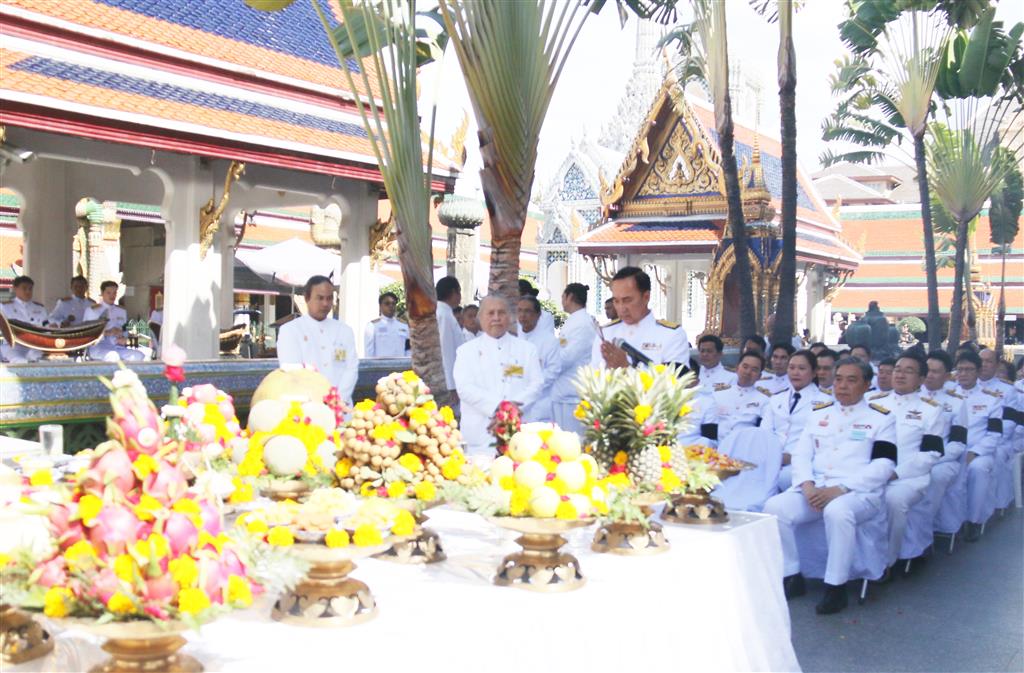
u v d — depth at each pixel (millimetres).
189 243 10086
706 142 16906
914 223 29500
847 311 29000
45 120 8141
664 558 3357
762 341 8805
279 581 2189
